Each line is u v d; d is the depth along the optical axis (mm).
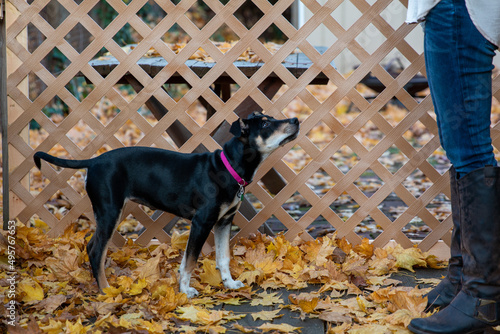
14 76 2990
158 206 2637
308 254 2941
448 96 2119
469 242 2072
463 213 2104
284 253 2932
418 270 2914
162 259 2850
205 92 2980
